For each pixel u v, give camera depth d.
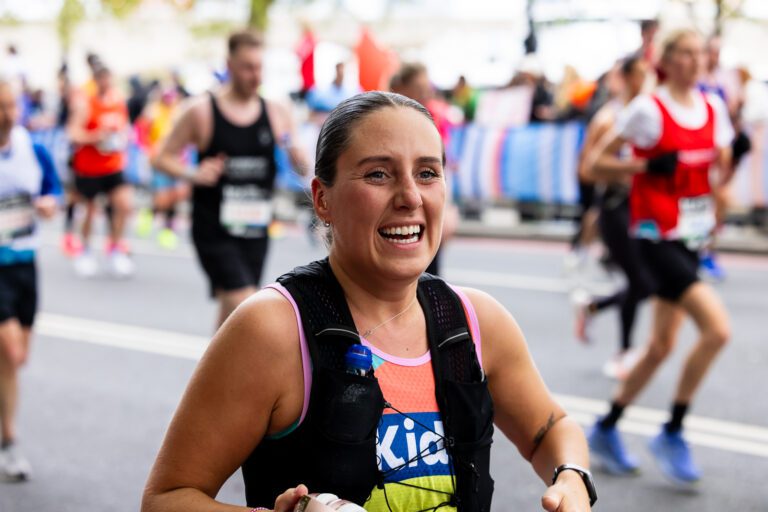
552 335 8.41
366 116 1.95
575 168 13.68
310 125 15.30
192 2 20.56
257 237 5.90
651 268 5.09
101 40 28.22
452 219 6.44
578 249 11.23
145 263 12.83
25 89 20.66
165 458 1.93
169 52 27.34
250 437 1.92
